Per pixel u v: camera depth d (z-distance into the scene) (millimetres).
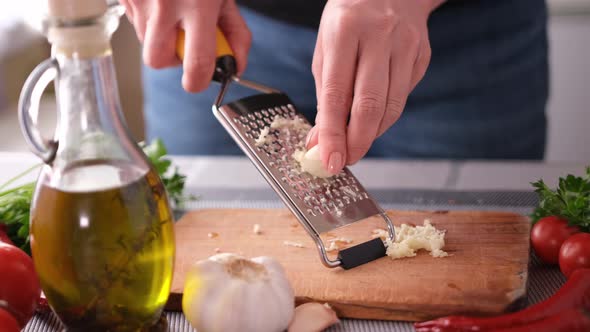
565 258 966
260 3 1699
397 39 1006
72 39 734
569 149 2711
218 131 1879
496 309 903
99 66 763
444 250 1047
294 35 1728
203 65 1154
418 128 1826
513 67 1776
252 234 1126
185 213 1254
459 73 1743
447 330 871
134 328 814
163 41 1213
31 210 789
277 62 1784
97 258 765
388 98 1012
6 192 1053
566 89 2631
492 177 1387
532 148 1919
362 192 1061
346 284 960
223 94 1128
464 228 1116
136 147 817
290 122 1116
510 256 1020
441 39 1705
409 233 1077
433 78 1751
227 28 1271
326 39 1010
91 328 803
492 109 1798
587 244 952
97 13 732
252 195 1341
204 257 1053
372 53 983
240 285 851
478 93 1773
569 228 1021
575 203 1025
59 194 760
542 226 1035
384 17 993
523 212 1227
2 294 838
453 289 938
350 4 1011
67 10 718
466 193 1315
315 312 903
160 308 840
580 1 2500
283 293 870
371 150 1904
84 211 755
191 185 1395
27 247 1014
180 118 1898
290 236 1118
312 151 1029
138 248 776
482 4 1683
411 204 1274
